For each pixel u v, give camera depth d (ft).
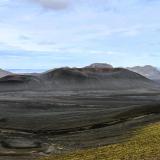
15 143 339.57
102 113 638.53
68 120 548.31
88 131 399.65
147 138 160.35
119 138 308.60
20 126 499.92
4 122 547.90
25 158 272.31
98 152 147.33
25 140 359.46
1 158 273.33
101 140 323.37
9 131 428.56
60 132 417.28
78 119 549.95
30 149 309.63
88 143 319.88
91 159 136.56
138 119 410.11
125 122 404.36
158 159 115.65
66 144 329.11
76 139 353.72
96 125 433.07
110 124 422.82
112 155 134.72
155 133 169.27
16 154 287.48
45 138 375.66
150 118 398.01
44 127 480.64
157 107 466.29
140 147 140.46
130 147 144.77
